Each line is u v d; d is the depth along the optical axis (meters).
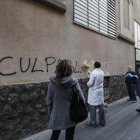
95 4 6.54
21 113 3.46
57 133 2.42
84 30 5.71
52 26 4.36
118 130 4.15
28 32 3.70
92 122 4.30
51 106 2.46
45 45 4.13
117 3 8.66
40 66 3.98
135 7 11.84
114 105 7.05
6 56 3.25
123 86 9.08
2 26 3.19
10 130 3.24
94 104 4.24
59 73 2.32
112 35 7.94
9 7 3.32
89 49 5.96
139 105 6.99
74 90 2.39
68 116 2.33
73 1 5.18
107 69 7.30
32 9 3.81
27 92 3.60
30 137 3.58
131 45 10.76
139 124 4.61
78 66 5.33
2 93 3.11
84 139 3.58
